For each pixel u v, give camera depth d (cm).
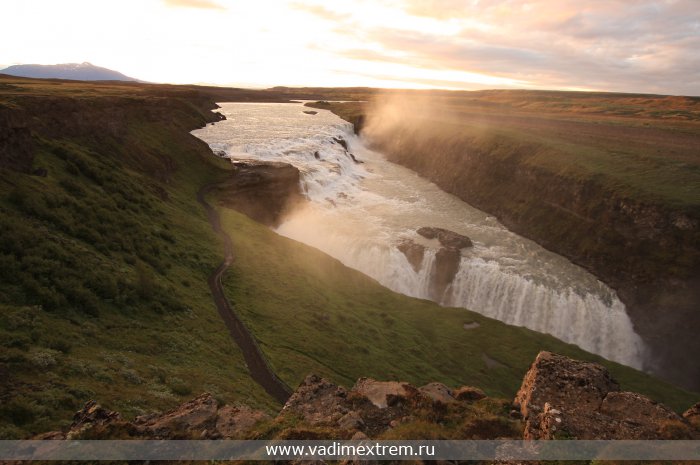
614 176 7125
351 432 1291
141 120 7581
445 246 6719
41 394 1620
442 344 4553
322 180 8875
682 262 5612
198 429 1361
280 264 5200
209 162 7719
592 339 5609
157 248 4106
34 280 2492
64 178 4109
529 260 6644
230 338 3309
